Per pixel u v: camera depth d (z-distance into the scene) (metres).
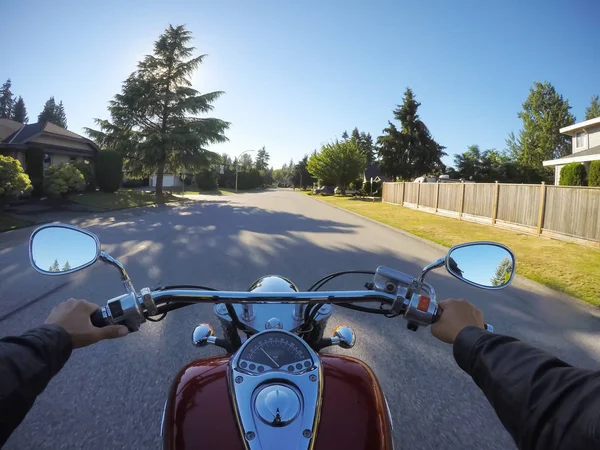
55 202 21.80
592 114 63.91
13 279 7.31
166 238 12.38
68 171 22.05
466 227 16.27
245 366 1.65
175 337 4.66
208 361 1.99
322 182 56.75
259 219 19.02
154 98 33.88
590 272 8.48
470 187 18.83
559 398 0.79
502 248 1.70
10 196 16.36
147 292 1.49
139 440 2.89
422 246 11.88
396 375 3.93
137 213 20.97
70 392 3.51
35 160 21.67
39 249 1.62
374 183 53.22
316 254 10.21
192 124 35.97
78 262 1.60
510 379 0.90
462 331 1.11
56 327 1.12
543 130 60.97
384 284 1.76
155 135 33.19
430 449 2.85
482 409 3.36
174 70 35.47
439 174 58.62
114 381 3.70
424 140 56.25
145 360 4.11
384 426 1.63
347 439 1.49
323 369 1.83
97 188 30.05
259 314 2.57
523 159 62.66
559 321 5.72
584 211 11.91
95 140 35.41
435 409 3.36
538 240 12.80
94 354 4.22
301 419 1.45
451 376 3.92
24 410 0.93
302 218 20.03
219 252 10.21
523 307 6.32
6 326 5.09
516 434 0.85
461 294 6.98
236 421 1.48
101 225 15.52
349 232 14.84
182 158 35.56
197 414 1.57
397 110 57.19
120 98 34.72
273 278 2.76
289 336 1.77
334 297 1.70
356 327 5.16
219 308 2.78
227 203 31.55
